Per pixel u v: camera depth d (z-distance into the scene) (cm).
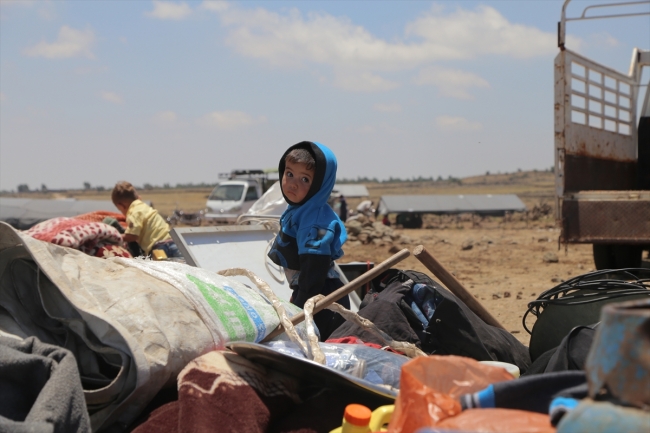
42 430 188
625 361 137
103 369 258
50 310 258
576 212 693
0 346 223
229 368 235
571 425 141
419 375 190
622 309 145
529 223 4056
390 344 296
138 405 240
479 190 18925
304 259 354
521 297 866
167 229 648
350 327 338
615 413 135
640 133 934
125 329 234
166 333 244
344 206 3212
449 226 4050
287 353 245
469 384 193
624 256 784
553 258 1362
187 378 228
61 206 3409
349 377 227
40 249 253
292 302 377
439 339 331
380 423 210
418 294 348
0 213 3284
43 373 216
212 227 450
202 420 214
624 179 897
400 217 4000
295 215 367
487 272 1210
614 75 862
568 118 744
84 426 210
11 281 271
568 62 748
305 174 360
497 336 353
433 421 176
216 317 264
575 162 758
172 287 269
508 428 160
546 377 188
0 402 214
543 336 337
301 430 229
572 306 325
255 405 226
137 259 308
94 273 266
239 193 3091
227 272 316
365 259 1644
